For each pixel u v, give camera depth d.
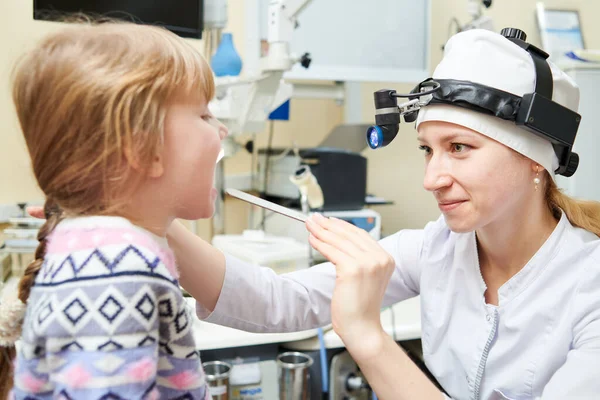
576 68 1.97
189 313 0.64
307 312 1.01
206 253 0.89
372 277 0.74
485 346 0.92
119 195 0.58
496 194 0.79
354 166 2.04
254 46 1.95
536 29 2.47
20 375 0.56
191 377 0.60
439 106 0.79
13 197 1.87
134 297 0.52
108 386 0.50
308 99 2.57
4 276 1.65
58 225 0.59
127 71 0.55
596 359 0.77
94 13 1.63
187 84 0.60
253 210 2.30
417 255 1.07
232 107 1.75
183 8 1.75
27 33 1.85
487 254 0.95
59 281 0.53
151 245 0.57
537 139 0.80
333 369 1.47
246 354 1.44
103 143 0.55
